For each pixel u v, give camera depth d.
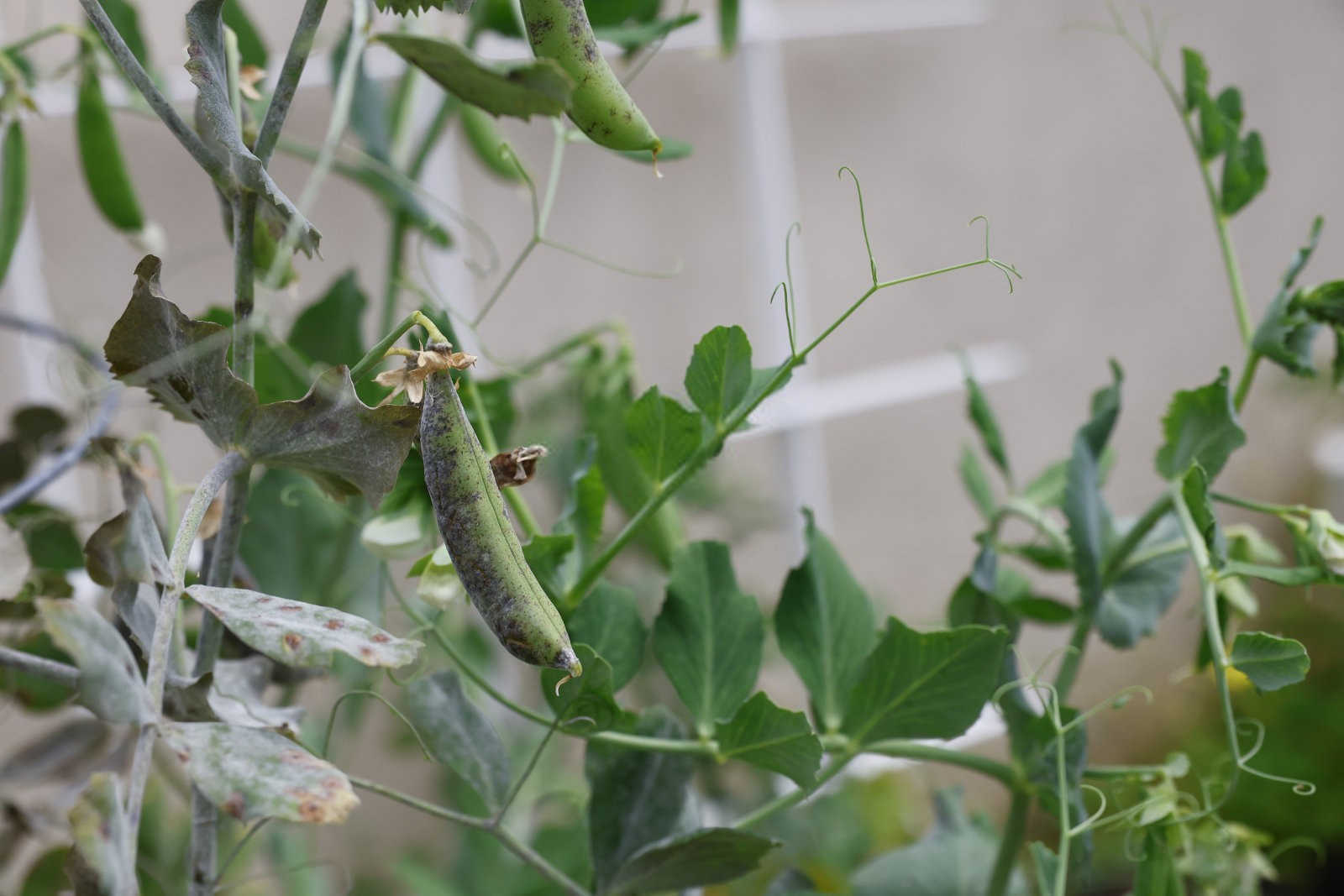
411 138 1.42
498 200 2.42
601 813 1.02
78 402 1.07
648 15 1.15
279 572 1.12
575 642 1.01
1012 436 3.45
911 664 1.00
